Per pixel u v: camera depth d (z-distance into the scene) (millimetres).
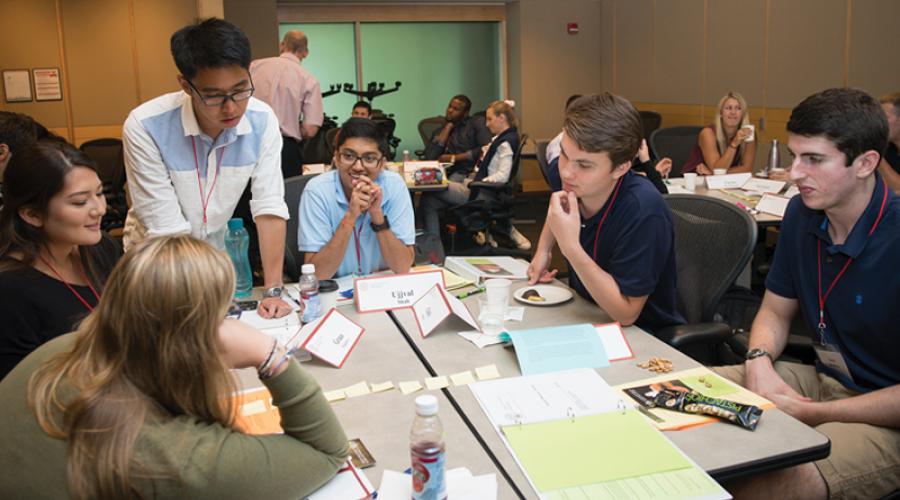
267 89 5051
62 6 6516
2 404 1026
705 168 4684
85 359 999
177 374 978
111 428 948
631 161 1945
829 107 1612
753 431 1373
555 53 8523
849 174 1637
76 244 1654
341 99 8453
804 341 2004
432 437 1126
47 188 1572
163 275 963
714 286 2162
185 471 960
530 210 7531
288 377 1119
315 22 8133
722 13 6578
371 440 1364
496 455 1304
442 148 6688
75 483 946
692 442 1340
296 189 2742
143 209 2113
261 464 1038
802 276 1870
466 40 8680
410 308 2125
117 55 6715
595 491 1182
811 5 5570
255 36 7719
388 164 5426
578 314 2053
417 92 8664
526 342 1737
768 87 6105
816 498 1481
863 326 1741
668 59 7441
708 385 1574
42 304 1609
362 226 2445
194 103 1998
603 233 2020
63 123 6699
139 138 2045
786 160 5449
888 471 1530
